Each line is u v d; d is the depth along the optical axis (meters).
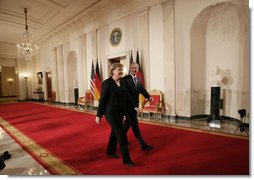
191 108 6.39
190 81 6.28
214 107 5.52
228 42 5.92
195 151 3.44
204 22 6.32
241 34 5.24
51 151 3.83
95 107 9.90
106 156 3.41
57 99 13.84
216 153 3.30
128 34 8.05
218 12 5.98
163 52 6.77
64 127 5.93
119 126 2.93
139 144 3.95
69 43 12.06
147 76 7.31
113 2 8.40
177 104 6.57
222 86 6.21
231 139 4.02
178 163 2.97
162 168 2.82
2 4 9.12
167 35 6.55
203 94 6.73
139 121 6.30
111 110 2.90
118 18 8.41
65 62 12.63
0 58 16.33
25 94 17.58
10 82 21.86
